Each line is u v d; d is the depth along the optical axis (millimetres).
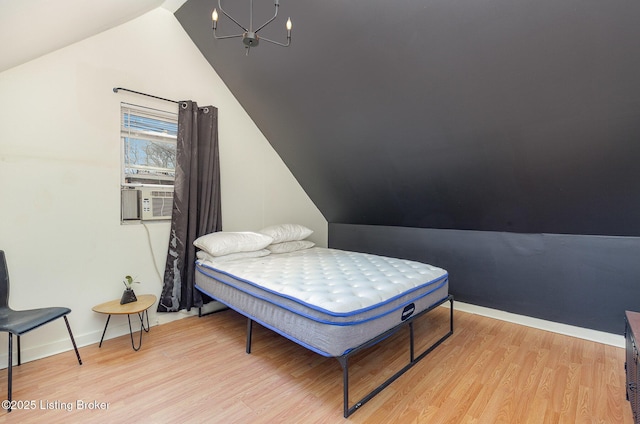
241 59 2926
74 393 1795
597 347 2408
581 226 2537
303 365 2135
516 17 1672
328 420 1585
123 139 2621
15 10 1308
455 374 2016
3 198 2051
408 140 2719
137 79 2670
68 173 2312
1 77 2025
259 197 3709
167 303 2852
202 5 2656
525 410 1656
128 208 2652
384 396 1783
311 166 3762
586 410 1649
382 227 3975
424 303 2275
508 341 2520
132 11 2285
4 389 1833
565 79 1791
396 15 1963
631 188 2107
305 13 2242
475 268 3176
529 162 2316
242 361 2184
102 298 2506
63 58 2271
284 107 3156
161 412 1639
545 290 2768
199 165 3047
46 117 2205
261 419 1591
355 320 1677
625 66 1612
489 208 2871
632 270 2373
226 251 2824
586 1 1490
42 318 1858
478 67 1969
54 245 2262
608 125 1871
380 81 2391
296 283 2094
